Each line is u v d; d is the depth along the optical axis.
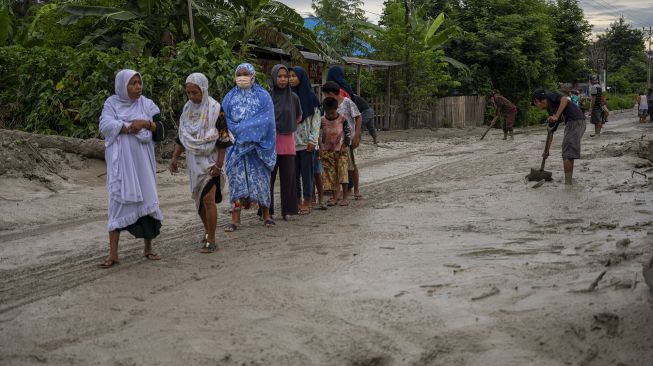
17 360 4.09
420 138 23.39
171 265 6.21
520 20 32.72
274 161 7.75
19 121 14.23
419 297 4.99
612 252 6.01
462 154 17.48
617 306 4.48
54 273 6.00
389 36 27.02
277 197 10.57
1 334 4.51
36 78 14.15
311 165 8.84
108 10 16.05
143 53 16.83
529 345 4.10
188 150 6.67
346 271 5.79
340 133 9.36
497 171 13.07
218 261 6.33
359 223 8.08
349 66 23.89
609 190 9.84
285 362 3.98
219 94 13.88
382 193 10.75
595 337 4.13
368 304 4.88
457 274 5.56
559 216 8.06
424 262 6.01
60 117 13.58
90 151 11.77
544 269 5.59
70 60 14.15
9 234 7.60
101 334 4.48
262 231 7.75
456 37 31.83
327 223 8.16
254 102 7.62
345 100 9.52
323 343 4.22
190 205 9.48
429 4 34.88
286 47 18.17
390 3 30.42
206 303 5.05
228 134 6.71
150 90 13.23
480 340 4.18
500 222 7.86
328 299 5.04
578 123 10.41
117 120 6.10
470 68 32.97
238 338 4.34
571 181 10.54
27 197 9.40
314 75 24.33
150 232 6.34
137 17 16.64
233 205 7.87
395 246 6.70
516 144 20.33
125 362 4.02
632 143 15.98
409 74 27.36
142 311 4.91
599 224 7.29
